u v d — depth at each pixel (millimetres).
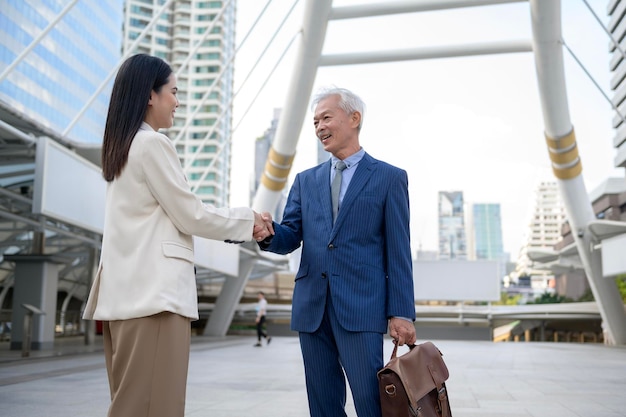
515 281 195875
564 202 28891
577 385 9320
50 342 17703
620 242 23656
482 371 12039
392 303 3025
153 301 2338
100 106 66062
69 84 58812
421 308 41000
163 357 2357
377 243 3129
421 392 2748
